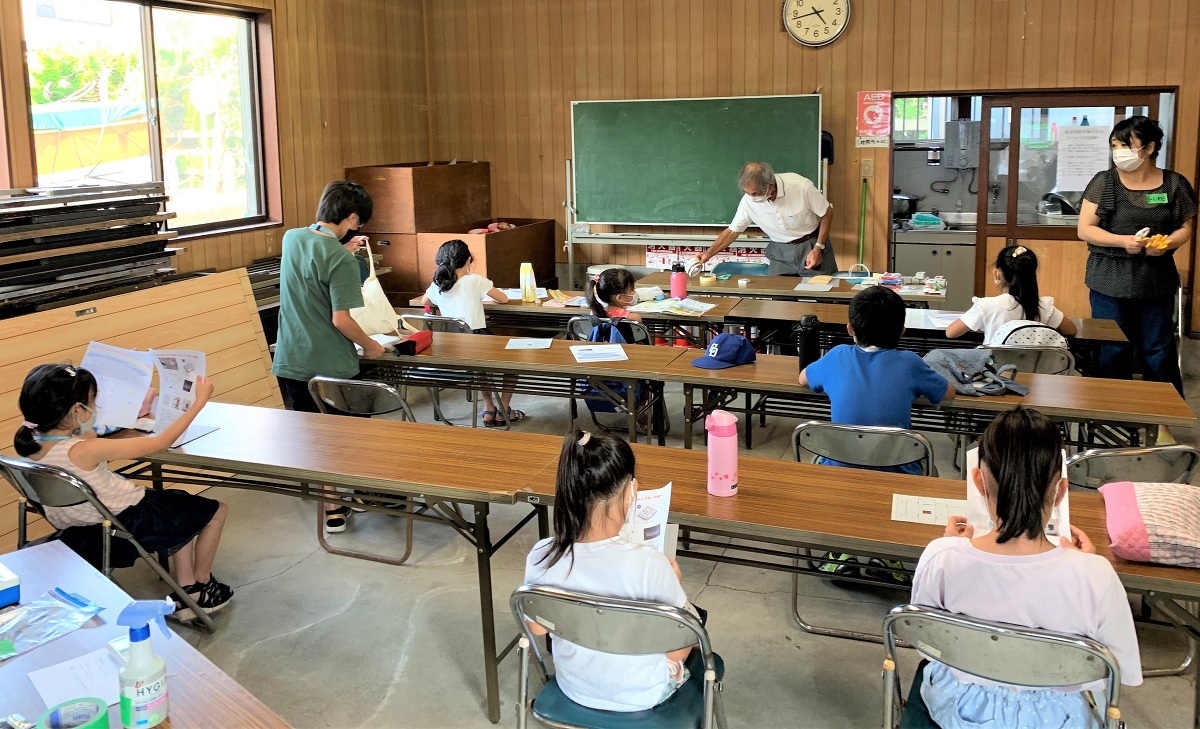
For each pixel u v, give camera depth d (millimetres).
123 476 3322
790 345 5398
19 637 1941
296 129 7117
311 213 7336
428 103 8727
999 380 3648
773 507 2543
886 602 3447
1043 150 7324
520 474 2809
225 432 3295
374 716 2832
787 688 2916
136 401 3158
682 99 7855
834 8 7457
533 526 4156
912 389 3314
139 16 5844
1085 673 1824
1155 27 6840
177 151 6258
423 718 2818
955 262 7887
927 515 2477
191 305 4926
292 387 4289
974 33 7219
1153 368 5242
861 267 6773
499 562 3820
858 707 2814
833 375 3393
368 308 4621
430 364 4465
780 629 3270
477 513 2717
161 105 6094
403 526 4211
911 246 7973
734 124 7762
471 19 8516
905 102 8438
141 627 1602
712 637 3221
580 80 8289
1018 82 7195
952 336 4770
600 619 1985
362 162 7895
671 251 8328
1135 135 4812
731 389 4105
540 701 2164
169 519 3189
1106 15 6926
